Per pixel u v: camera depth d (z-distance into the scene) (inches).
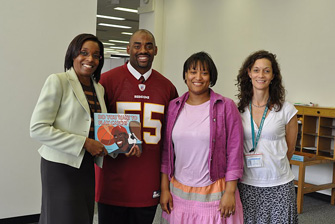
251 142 87.6
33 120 70.9
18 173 142.5
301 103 202.4
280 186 86.4
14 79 138.8
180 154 82.6
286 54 216.8
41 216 77.5
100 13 414.6
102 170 89.7
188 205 81.6
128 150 78.2
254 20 237.5
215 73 83.2
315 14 200.4
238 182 88.6
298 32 209.6
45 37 143.8
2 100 137.1
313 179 205.9
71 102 73.5
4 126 138.3
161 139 92.0
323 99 197.2
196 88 81.7
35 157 145.6
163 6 319.3
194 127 81.0
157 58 319.9
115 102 90.4
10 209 141.9
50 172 73.2
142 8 323.6
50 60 145.4
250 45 240.7
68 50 77.0
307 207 183.2
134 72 90.9
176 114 84.3
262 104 89.5
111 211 90.7
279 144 87.7
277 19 222.1
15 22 137.5
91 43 76.0
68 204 73.2
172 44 310.8
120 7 380.8
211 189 81.1
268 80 86.9
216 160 80.6
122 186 88.2
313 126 197.3
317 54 199.8
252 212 86.7
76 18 149.9
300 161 173.0
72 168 73.8
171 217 84.7
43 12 142.7
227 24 258.7
